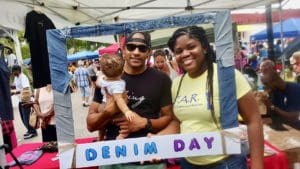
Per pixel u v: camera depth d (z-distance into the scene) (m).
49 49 1.67
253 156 1.65
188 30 1.61
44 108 3.67
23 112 6.86
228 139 1.63
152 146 1.71
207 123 1.64
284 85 2.84
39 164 2.66
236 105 1.60
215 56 1.63
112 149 1.71
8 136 3.66
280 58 3.46
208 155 1.67
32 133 6.99
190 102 1.65
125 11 6.11
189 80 1.70
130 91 1.85
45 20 3.79
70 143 1.70
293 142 2.47
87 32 1.68
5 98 2.76
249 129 1.67
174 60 1.82
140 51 1.80
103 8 5.51
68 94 1.70
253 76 3.15
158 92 1.84
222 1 5.82
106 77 1.83
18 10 3.77
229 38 1.60
